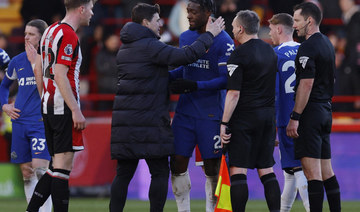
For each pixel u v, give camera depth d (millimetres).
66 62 18297
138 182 33875
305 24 20000
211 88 19766
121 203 19516
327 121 19922
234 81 18719
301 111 19469
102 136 34094
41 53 19109
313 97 19672
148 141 19016
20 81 22719
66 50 18312
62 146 18703
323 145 20312
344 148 33375
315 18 19969
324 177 20531
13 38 43125
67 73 18688
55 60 18438
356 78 38719
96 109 40500
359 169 33281
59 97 18609
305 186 22344
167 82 19438
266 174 19406
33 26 21906
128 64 19250
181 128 20578
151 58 19016
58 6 42406
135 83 19125
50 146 19266
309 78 19234
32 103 22547
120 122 19219
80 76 41656
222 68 19969
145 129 19031
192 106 20484
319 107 19672
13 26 50344
